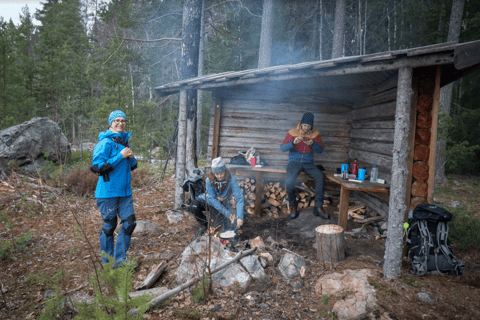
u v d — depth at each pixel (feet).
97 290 6.57
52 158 25.54
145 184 23.99
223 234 12.00
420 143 12.22
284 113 20.29
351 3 55.16
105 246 10.15
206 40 49.55
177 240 13.53
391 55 9.71
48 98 41.22
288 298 9.32
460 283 10.13
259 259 10.62
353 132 20.11
